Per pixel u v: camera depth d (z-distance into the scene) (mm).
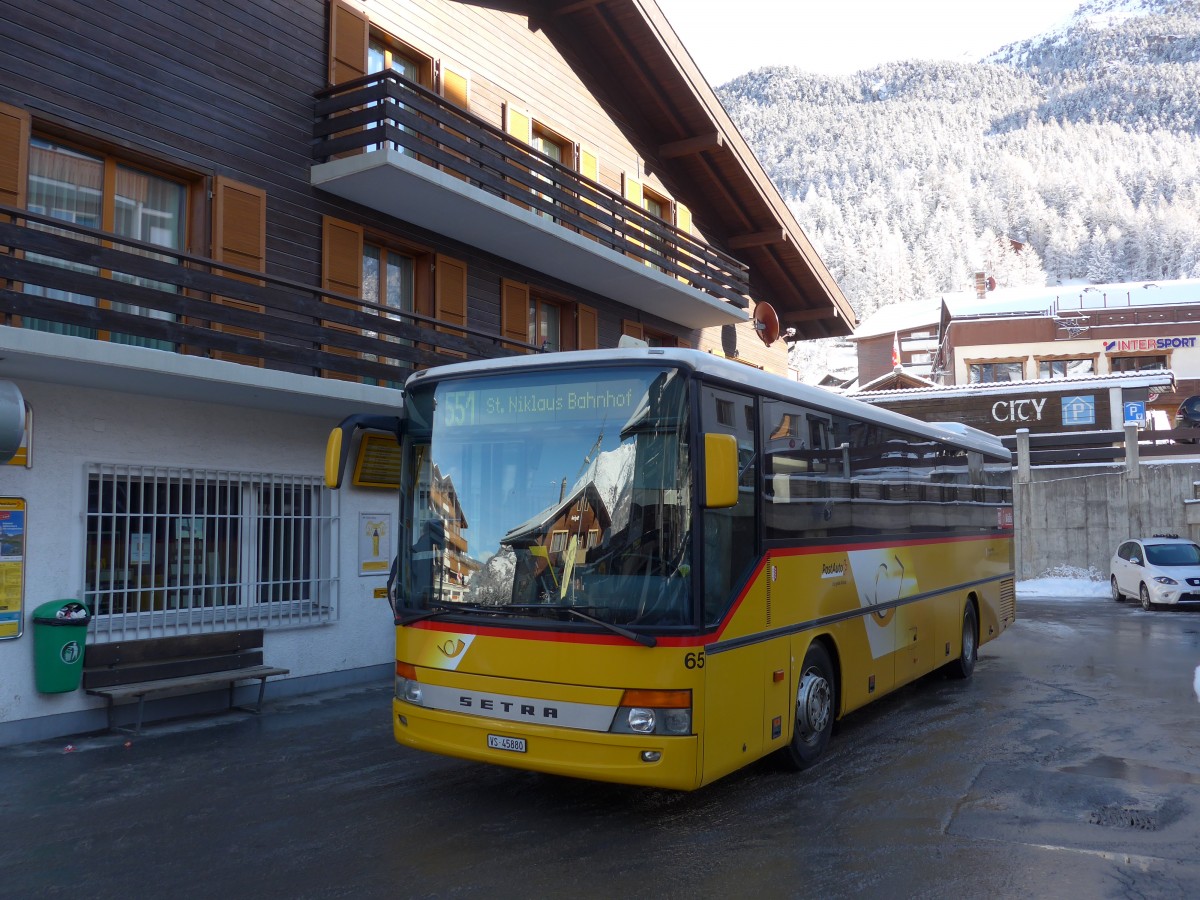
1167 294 51531
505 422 6512
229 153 10938
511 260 15219
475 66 14711
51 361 8031
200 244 10680
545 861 5598
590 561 6066
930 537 10773
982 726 9242
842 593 8258
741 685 6430
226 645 9938
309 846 5875
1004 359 51406
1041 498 29688
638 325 18359
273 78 11516
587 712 5895
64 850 5824
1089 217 192625
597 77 17719
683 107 18500
